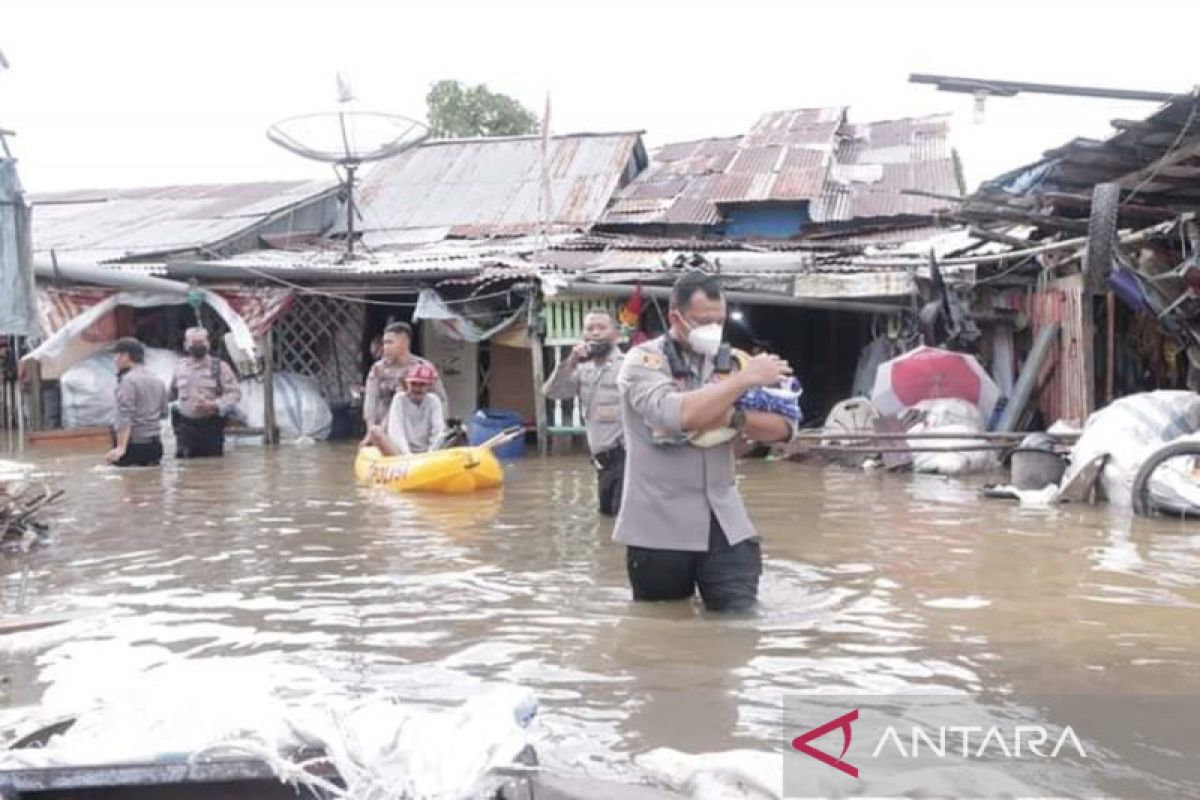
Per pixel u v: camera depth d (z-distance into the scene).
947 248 14.53
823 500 9.22
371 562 6.52
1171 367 11.66
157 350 16.19
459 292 15.32
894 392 12.01
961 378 11.91
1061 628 4.81
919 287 13.45
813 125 22.23
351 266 15.30
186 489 10.22
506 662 4.35
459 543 7.17
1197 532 7.39
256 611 5.28
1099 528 7.58
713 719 3.66
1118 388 12.03
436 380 10.77
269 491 10.05
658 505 5.11
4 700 3.95
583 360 8.35
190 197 20.69
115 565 6.48
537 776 2.71
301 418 15.82
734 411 4.95
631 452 5.18
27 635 4.85
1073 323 11.98
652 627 4.86
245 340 15.09
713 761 3.18
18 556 6.80
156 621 5.09
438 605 5.36
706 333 4.96
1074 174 10.73
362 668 4.29
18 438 15.75
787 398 5.05
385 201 20.12
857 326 17.48
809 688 3.98
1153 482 8.09
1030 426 12.48
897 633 4.73
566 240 17.06
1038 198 11.16
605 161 20.17
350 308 17.23
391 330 10.72
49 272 14.28
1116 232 9.77
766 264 14.34
